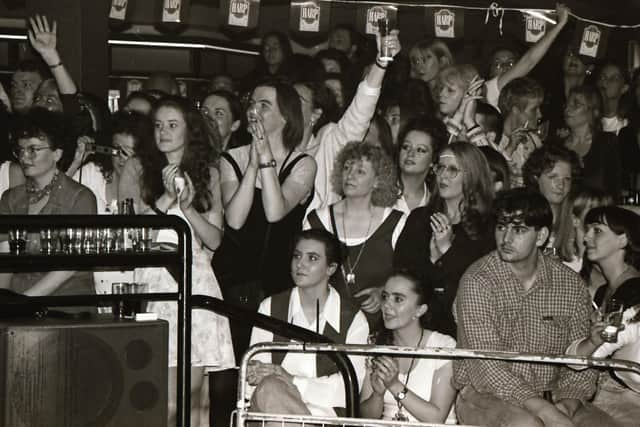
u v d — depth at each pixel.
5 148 7.42
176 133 6.18
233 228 6.47
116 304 5.24
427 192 6.73
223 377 6.53
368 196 6.32
